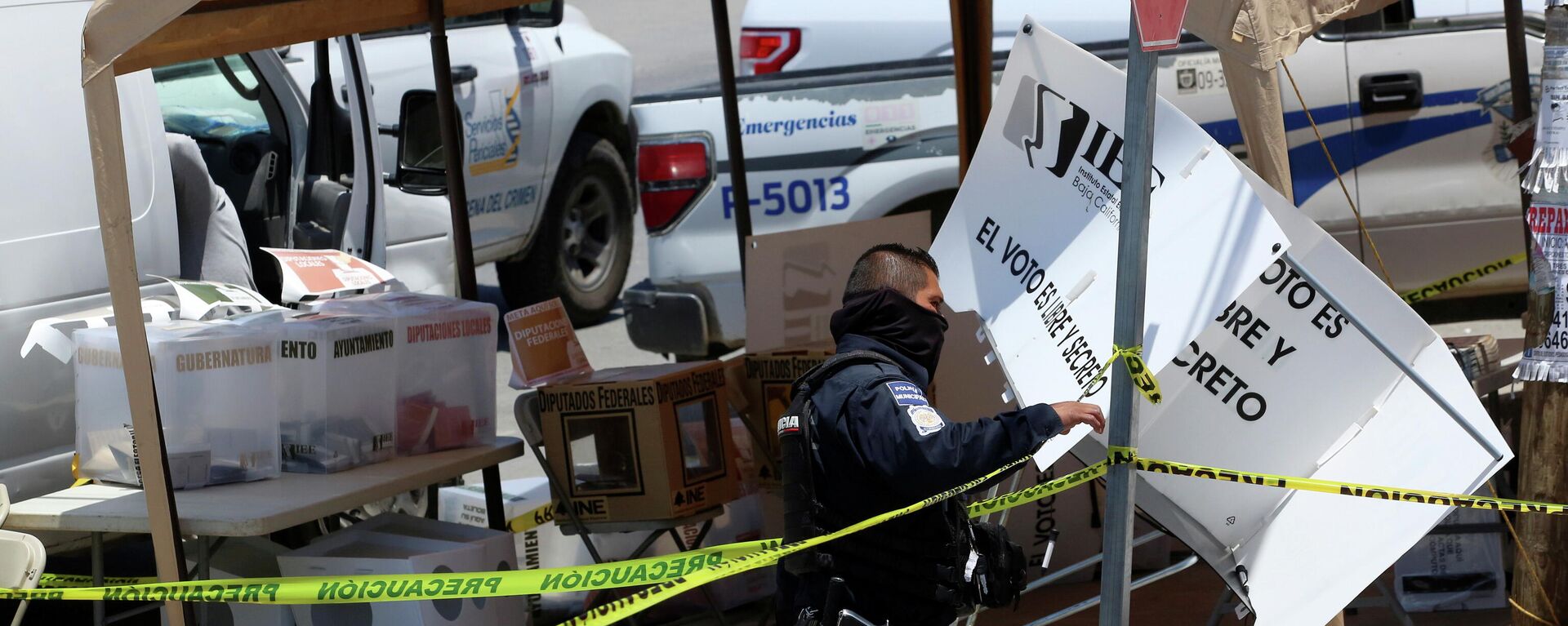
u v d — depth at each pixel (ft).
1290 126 34.91
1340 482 17.44
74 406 23.13
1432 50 35.06
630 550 26.30
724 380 24.81
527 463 36.47
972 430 15.06
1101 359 16.11
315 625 20.21
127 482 20.86
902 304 16.74
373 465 21.83
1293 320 17.38
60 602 25.48
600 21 93.25
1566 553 20.84
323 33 24.49
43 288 22.80
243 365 20.56
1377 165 35.22
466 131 40.11
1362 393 17.38
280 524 18.49
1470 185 35.35
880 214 35.68
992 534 16.79
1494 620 22.97
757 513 26.94
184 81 31.63
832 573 16.05
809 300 27.55
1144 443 18.06
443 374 23.07
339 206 31.65
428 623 19.19
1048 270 17.56
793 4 35.73
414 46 39.58
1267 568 17.63
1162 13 13.65
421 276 37.60
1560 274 19.92
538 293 45.73
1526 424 21.22
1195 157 16.06
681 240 36.22
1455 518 23.47
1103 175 17.01
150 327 21.08
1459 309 39.42
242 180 30.68
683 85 76.28
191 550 21.59
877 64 35.42
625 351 44.68
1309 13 17.70
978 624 24.22
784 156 35.73
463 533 21.36
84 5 24.11
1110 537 15.17
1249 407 17.76
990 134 18.86
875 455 15.40
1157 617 24.17
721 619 24.47
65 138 23.40
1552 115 19.62
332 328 21.25
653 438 23.08
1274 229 14.97
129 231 16.29
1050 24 35.65
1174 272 15.84
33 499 21.62
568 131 44.91
